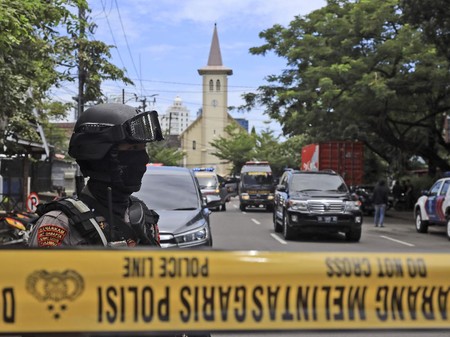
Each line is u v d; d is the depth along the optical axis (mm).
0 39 5926
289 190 15016
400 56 22625
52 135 37312
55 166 30938
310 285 1742
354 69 22859
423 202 17344
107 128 2125
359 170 28109
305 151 33625
